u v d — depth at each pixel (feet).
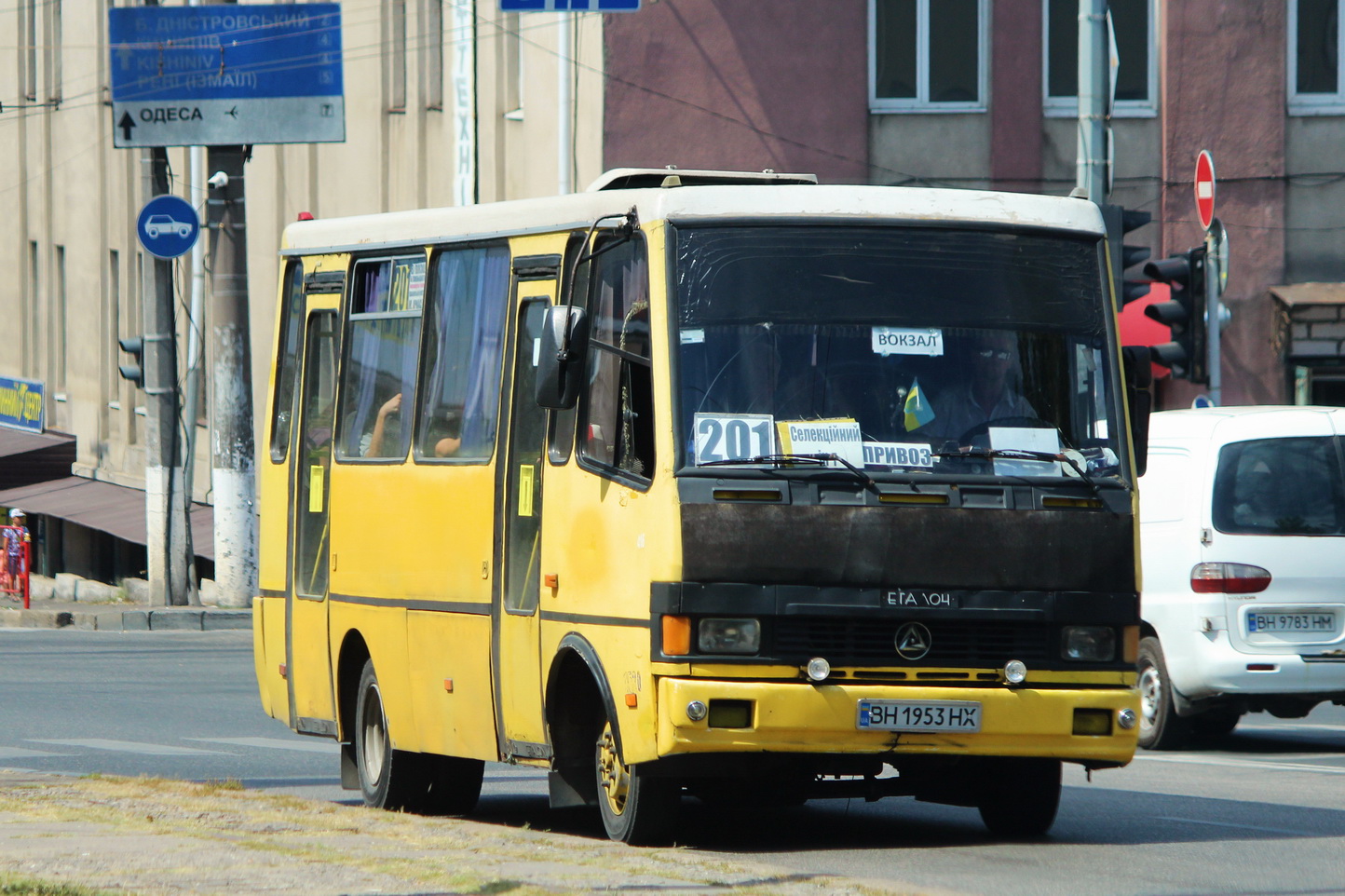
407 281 130.62
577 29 315.37
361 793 136.56
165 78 312.09
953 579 101.50
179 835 102.83
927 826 121.60
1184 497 167.22
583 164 314.35
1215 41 302.66
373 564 131.34
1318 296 297.94
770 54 309.42
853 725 99.55
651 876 90.07
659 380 101.71
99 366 531.50
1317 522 165.07
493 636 116.26
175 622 309.63
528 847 102.01
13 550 432.25
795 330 103.55
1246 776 149.59
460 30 361.51
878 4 309.83
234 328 311.68
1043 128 309.83
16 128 595.88
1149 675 169.99
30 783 131.23
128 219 511.40
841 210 105.91
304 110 314.96
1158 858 104.68
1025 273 107.24
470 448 120.57
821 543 100.27
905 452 102.73
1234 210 304.50
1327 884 95.66
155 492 327.06
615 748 104.32
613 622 103.55
